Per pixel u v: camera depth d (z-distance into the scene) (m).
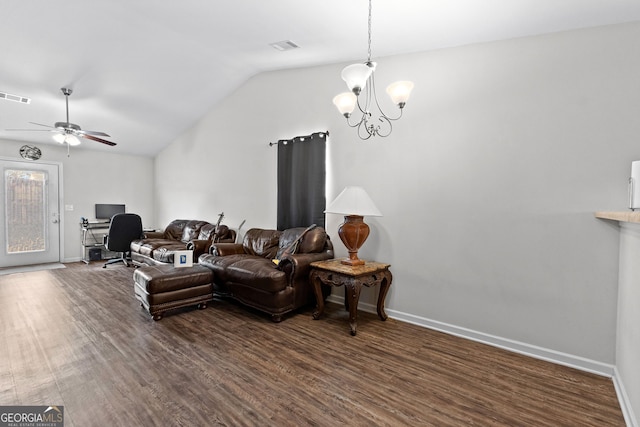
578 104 2.17
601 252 2.10
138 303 3.43
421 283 2.93
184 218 6.14
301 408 1.70
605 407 1.75
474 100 2.61
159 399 1.75
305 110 3.91
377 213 2.82
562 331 2.25
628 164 2.01
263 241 4.02
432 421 1.61
